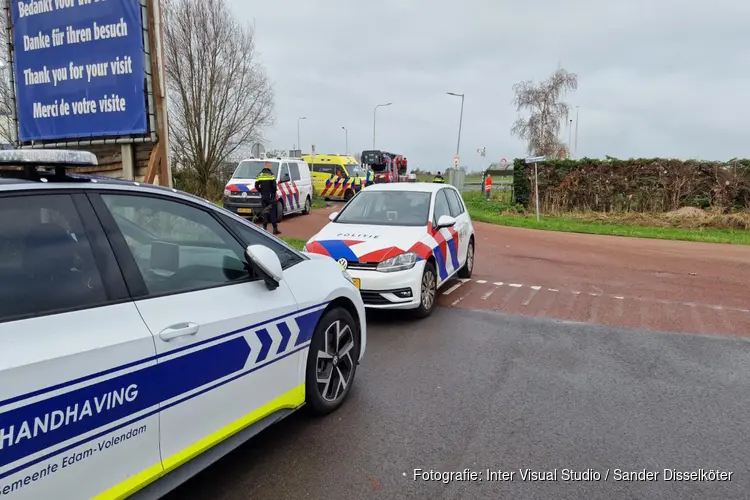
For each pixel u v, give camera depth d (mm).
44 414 1876
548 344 5539
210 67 21219
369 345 5406
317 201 25672
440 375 4625
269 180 13805
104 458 2102
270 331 3031
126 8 7000
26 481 1835
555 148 38938
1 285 1965
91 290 2209
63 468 1952
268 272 2965
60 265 2156
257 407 2980
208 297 2705
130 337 2195
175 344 2391
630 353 5297
